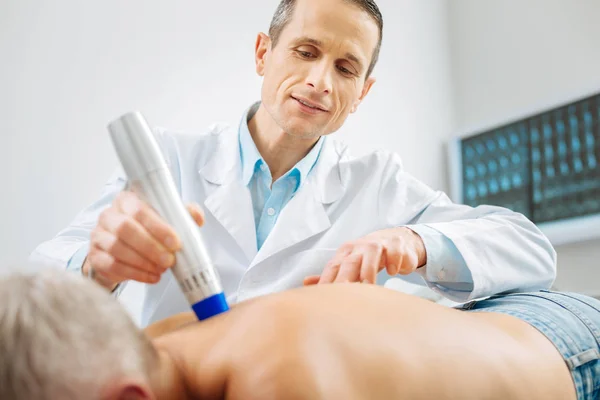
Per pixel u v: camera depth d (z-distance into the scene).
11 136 1.55
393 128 2.20
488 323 0.60
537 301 0.75
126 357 0.39
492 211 1.04
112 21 1.71
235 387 0.44
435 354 0.49
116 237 0.57
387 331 0.49
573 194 1.86
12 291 0.39
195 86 1.81
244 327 0.48
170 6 1.79
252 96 1.91
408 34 2.29
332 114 1.02
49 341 0.37
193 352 0.48
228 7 1.89
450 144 2.25
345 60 1.00
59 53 1.63
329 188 1.18
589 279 1.80
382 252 0.78
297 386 0.41
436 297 1.44
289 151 1.14
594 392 0.65
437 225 0.89
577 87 1.87
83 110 1.64
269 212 1.16
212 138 1.21
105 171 1.66
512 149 2.06
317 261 1.08
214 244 1.09
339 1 0.98
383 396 0.45
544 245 0.96
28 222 1.55
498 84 2.19
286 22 1.02
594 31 1.89
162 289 1.05
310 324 0.46
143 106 1.73
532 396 0.54
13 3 1.59
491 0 2.23
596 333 0.68
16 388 0.36
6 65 1.57
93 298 0.40
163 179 0.54
